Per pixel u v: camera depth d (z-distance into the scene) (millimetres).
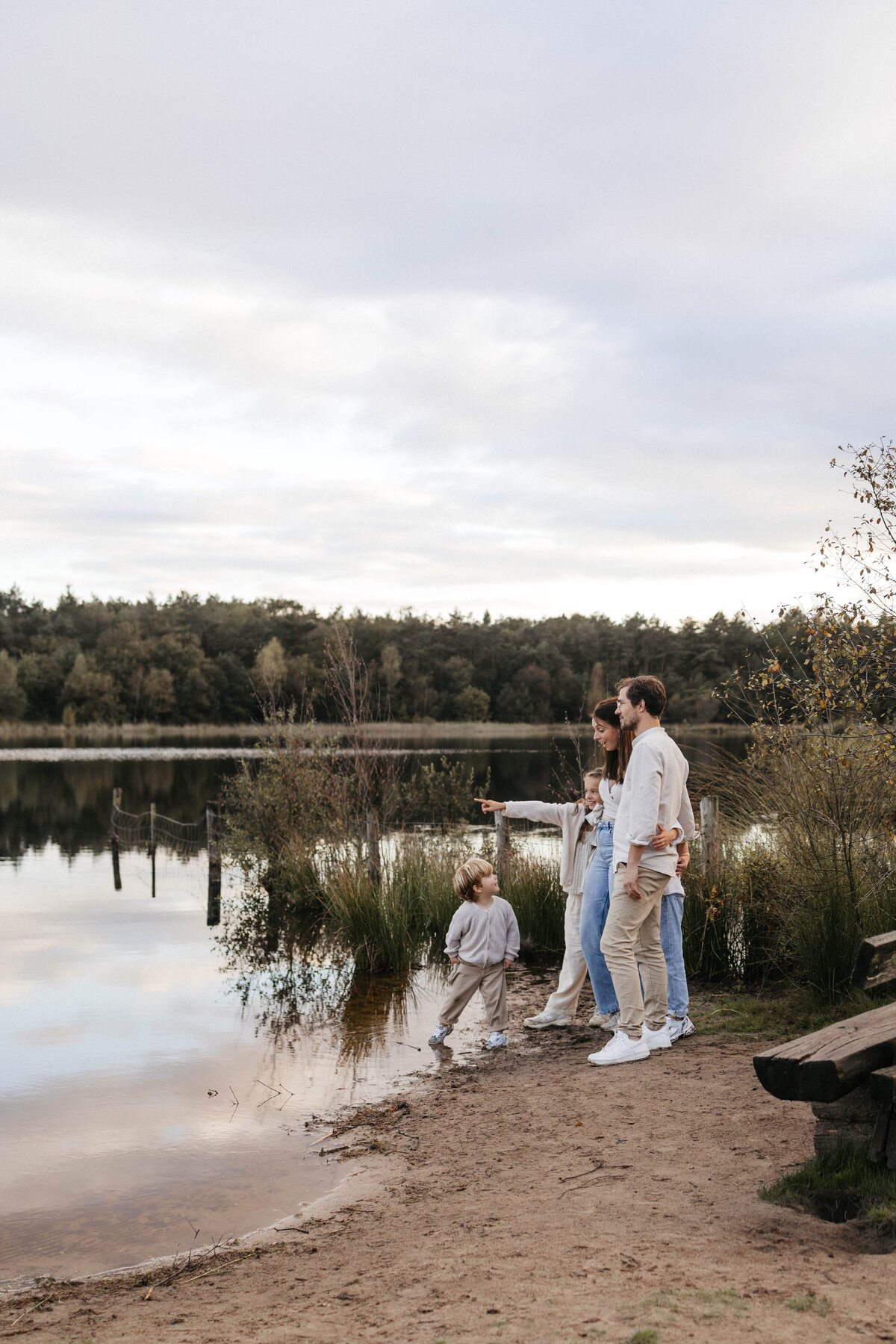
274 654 89250
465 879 5727
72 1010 6629
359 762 12398
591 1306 2295
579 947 5973
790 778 6609
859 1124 3074
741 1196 3012
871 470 6266
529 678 89125
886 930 5547
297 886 10922
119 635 96062
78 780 30875
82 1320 2756
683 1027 5281
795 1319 2131
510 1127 4109
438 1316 2379
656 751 4773
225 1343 2412
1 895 11688
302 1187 3787
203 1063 5480
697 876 7102
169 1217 3549
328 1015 6473
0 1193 3793
